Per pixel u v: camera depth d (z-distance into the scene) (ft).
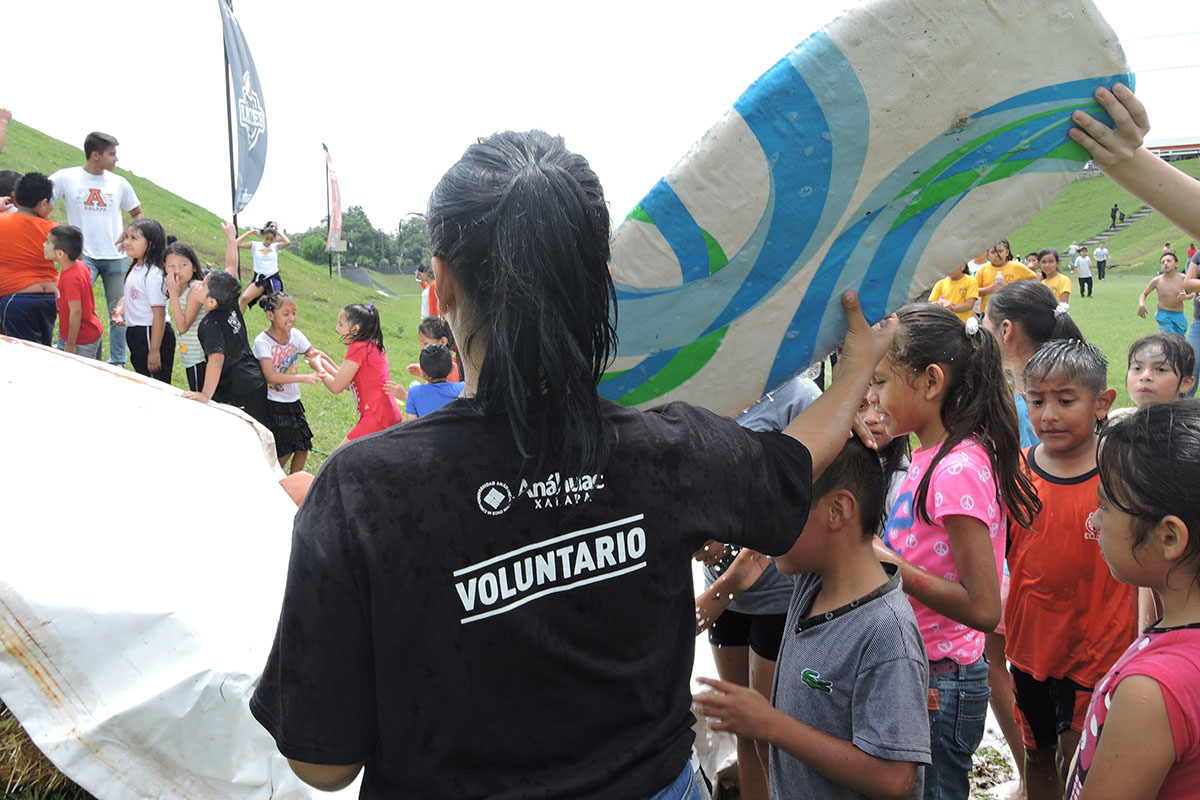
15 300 24.30
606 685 4.11
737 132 5.30
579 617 4.03
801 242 5.49
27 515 9.41
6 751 9.09
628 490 4.14
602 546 4.07
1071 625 9.31
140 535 9.80
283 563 10.73
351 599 3.81
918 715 6.23
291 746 3.93
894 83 5.28
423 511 3.84
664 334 5.61
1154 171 5.56
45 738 8.44
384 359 23.48
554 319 3.94
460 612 3.84
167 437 12.51
